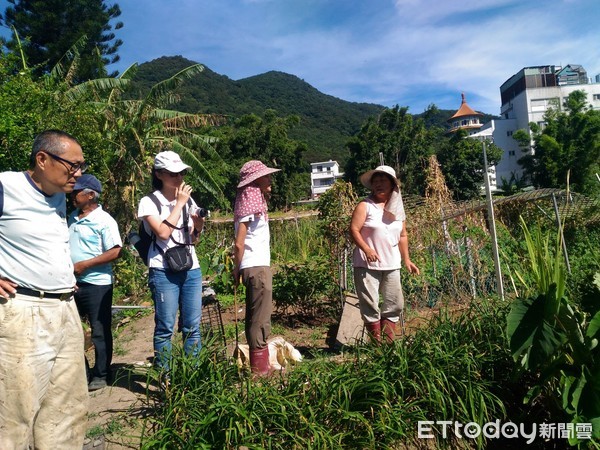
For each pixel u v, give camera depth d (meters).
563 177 34.09
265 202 4.18
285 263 8.77
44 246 2.58
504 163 65.38
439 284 7.49
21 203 2.53
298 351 5.07
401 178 39.25
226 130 43.28
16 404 2.47
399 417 3.25
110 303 4.39
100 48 25.17
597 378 3.08
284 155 41.75
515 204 10.10
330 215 7.43
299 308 7.61
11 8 23.81
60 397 2.74
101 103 13.10
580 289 3.67
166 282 3.92
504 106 72.25
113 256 4.28
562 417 3.44
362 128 41.28
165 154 3.88
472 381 3.62
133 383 4.32
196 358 3.49
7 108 7.11
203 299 6.09
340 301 7.12
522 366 3.37
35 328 2.53
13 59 8.41
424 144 40.34
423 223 8.33
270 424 3.04
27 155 7.07
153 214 3.84
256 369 4.04
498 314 4.30
